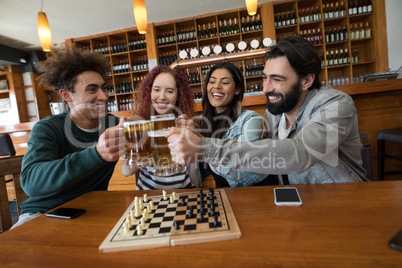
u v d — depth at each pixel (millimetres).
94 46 5605
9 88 6023
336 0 4688
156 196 909
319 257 479
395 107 2373
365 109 2418
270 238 562
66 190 1096
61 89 1231
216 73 1430
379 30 4375
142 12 2203
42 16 2525
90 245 591
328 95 1056
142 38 5418
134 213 750
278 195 791
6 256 561
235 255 508
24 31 4855
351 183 884
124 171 1328
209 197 836
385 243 506
